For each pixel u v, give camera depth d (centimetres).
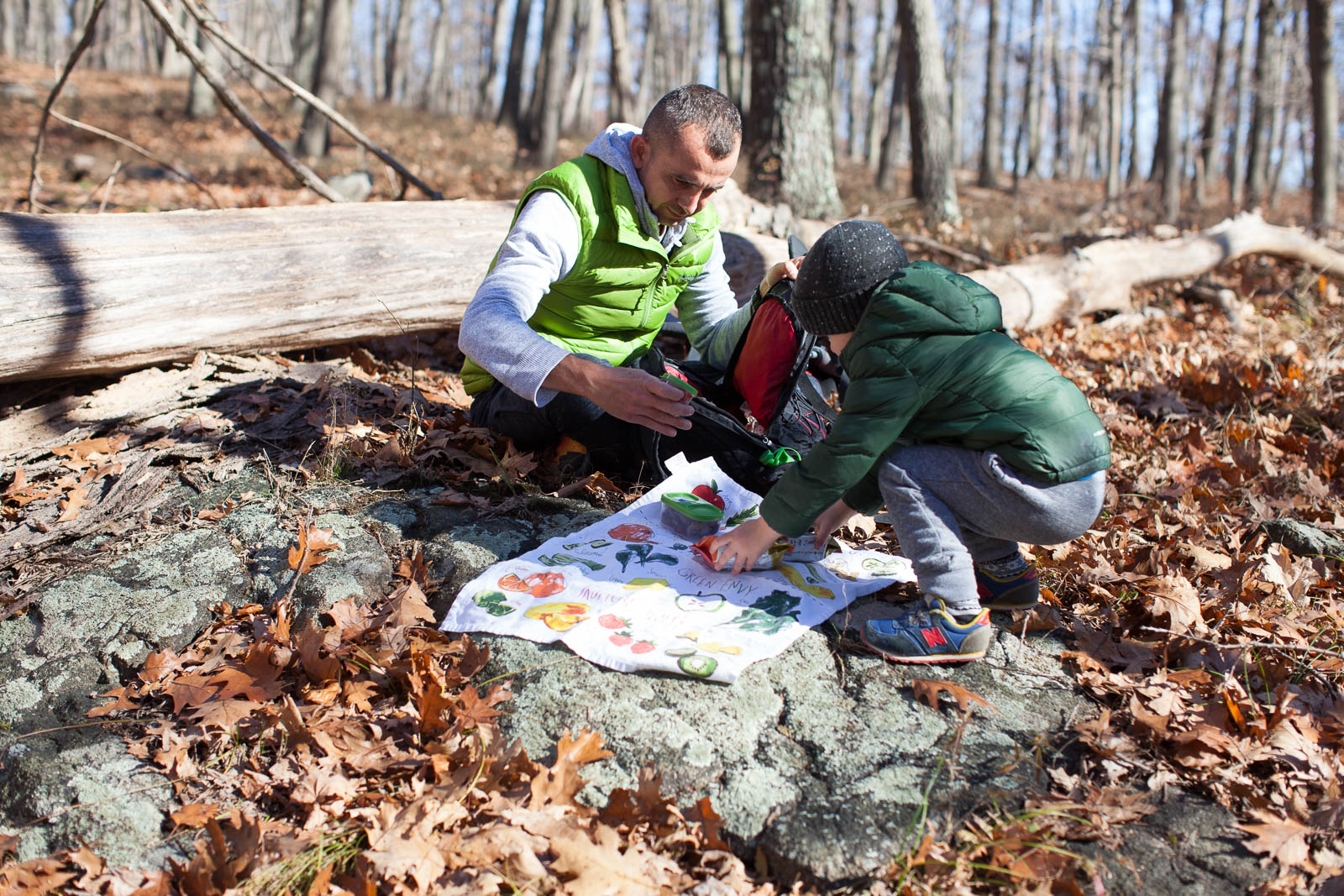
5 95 2147
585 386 248
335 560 253
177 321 357
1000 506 204
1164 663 222
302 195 1071
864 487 223
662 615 230
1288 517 310
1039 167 3522
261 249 382
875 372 203
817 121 878
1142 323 600
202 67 481
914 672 218
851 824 176
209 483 295
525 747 195
